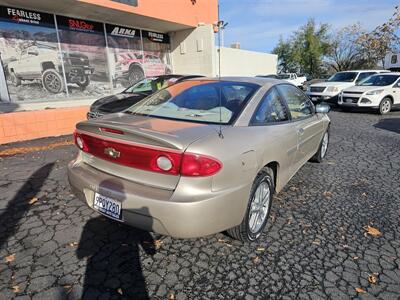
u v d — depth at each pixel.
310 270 2.35
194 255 2.51
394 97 11.21
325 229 2.94
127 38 12.08
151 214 2.10
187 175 2.05
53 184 3.91
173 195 2.07
